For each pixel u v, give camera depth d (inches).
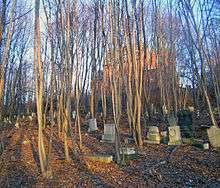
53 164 406.3
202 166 402.6
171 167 400.8
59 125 722.2
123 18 561.3
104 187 310.3
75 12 488.1
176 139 583.5
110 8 447.8
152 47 1035.3
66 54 434.3
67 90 446.0
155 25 1001.5
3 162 411.2
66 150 429.4
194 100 1226.0
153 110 1133.1
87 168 387.2
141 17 591.8
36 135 772.0
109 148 546.9
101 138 677.9
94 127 834.8
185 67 1349.7
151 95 1227.9
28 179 337.7
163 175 360.8
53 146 572.4
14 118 1338.6
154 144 586.9
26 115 1565.0
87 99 1309.1
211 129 555.2
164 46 1071.6
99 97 1228.5
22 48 1159.6
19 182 324.2
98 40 996.6
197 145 560.1
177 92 1221.1
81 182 327.3
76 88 536.7
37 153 505.4
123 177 349.1
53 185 314.8
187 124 674.2
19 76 1206.3
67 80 444.8
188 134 658.8
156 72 1176.8
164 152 505.4
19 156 473.1
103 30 663.8
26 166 401.1
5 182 323.3
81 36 898.7
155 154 488.1
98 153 492.4
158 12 997.8
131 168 390.6
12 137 729.0
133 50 582.2
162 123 882.1
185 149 530.9
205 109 1094.4
